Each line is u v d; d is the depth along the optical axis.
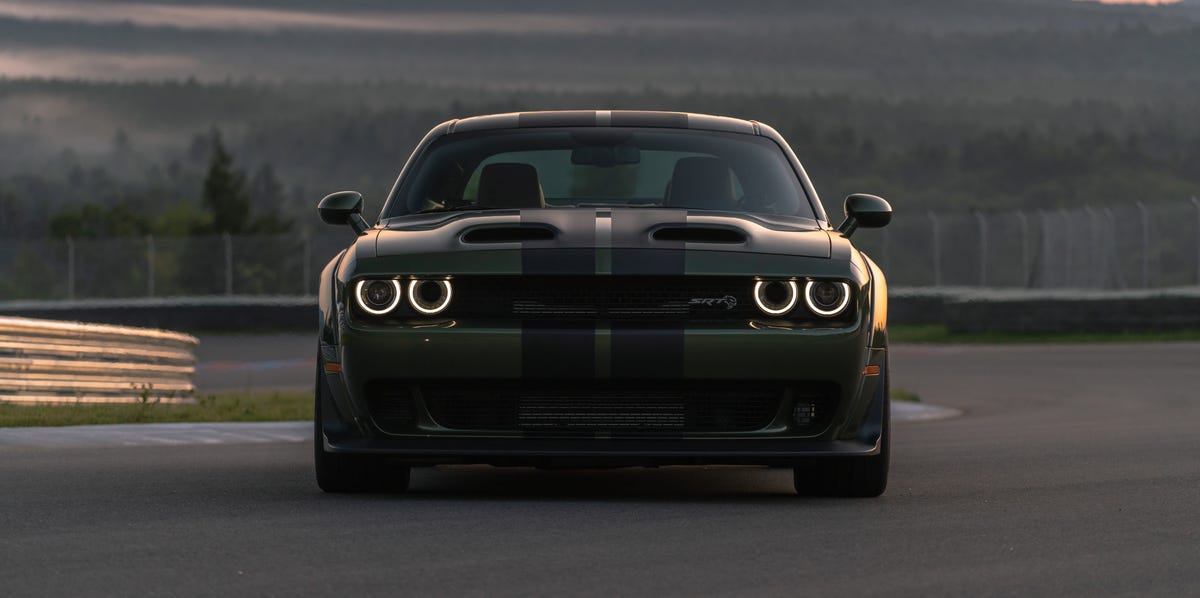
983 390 37.28
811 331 10.29
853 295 10.47
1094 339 61.34
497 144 12.87
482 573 7.64
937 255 72.50
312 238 77.19
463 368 10.18
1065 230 66.12
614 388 10.30
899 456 15.72
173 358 28.44
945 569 7.82
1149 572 7.77
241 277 76.88
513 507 10.27
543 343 10.11
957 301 67.25
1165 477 12.77
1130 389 36.16
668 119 13.27
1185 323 60.34
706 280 10.30
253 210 176.12
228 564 7.87
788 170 12.73
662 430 10.41
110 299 77.38
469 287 10.34
